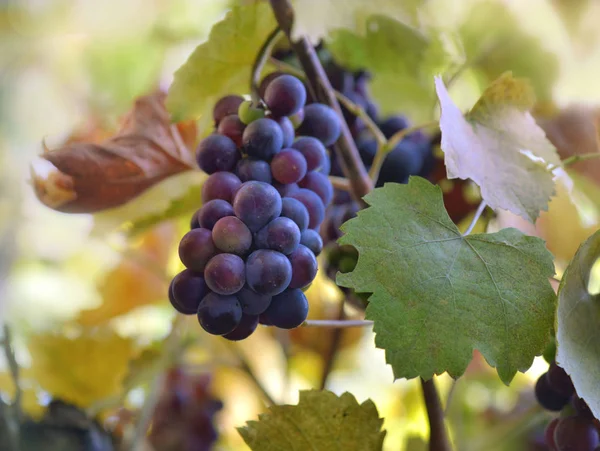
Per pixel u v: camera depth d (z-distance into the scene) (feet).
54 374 1.72
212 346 1.86
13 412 1.56
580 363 1.10
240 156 1.18
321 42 1.62
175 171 1.48
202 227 1.09
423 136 1.75
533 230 1.73
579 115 1.75
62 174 1.40
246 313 1.08
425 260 1.11
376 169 1.45
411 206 1.16
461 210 1.67
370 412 1.28
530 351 1.09
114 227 1.56
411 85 1.79
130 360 1.74
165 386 1.83
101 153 1.38
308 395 1.28
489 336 1.08
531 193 1.23
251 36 1.33
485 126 1.29
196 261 1.05
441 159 1.70
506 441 1.76
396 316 1.08
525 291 1.11
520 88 1.30
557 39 1.74
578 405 1.17
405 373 1.07
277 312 1.08
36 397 1.70
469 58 1.78
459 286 1.10
